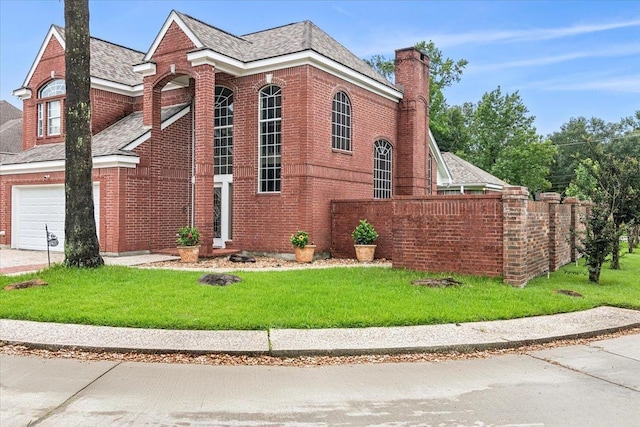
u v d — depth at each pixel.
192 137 18.05
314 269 12.58
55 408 4.48
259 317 7.40
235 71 16.22
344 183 17.14
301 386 5.11
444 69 43.09
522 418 4.30
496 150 45.53
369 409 4.50
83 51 11.16
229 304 8.22
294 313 7.66
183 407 4.53
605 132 70.12
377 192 19.52
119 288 9.48
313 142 15.45
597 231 11.16
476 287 9.73
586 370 5.68
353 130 17.70
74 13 11.05
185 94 18.27
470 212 10.98
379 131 19.53
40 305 8.11
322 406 4.57
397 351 6.21
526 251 10.64
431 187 24.19
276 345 6.26
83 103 11.20
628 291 10.01
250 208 16.22
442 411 4.46
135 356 6.10
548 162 45.78
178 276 10.93
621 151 52.19
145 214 16.31
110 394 4.85
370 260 15.12
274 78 15.73
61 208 17.64
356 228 15.41
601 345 6.79
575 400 4.74
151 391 4.94
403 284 10.09
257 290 9.36
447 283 10.00
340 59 17.25
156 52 16.50
